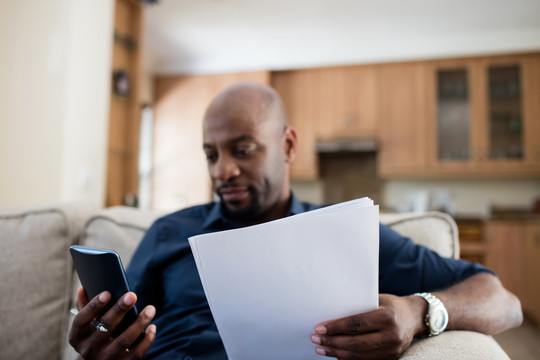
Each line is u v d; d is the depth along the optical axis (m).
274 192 0.87
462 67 4.03
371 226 0.52
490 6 3.42
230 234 0.52
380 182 4.40
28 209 1.12
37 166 2.15
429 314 0.63
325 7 3.40
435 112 4.05
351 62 4.20
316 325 0.55
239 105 0.83
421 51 4.05
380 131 4.16
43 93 2.18
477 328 0.68
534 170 3.80
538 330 2.84
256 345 0.57
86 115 2.29
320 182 4.55
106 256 0.57
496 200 4.13
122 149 2.76
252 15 3.53
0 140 2.20
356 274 0.53
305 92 4.35
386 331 0.53
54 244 1.06
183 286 0.83
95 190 2.35
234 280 0.54
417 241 0.95
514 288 3.04
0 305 0.98
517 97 3.90
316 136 4.29
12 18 2.25
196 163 4.37
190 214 0.98
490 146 3.91
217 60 4.41
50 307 1.01
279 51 4.29
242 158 0.83
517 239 3.07
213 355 0.74
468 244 3.13
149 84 4.50
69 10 2.19
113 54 2.70
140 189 4.33
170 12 3.45
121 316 0.57
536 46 3.83
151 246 0.91
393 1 3.33
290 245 0.52
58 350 1.00
